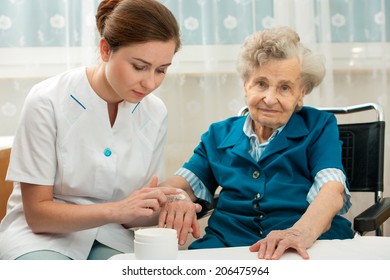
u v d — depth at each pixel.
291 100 1.47
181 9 2.22
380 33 2.27
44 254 1.35
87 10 2.16
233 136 1.61
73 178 1.45
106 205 1.33
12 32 2.19
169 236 1.01
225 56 2.26
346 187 1.44
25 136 1.40
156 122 1.58
